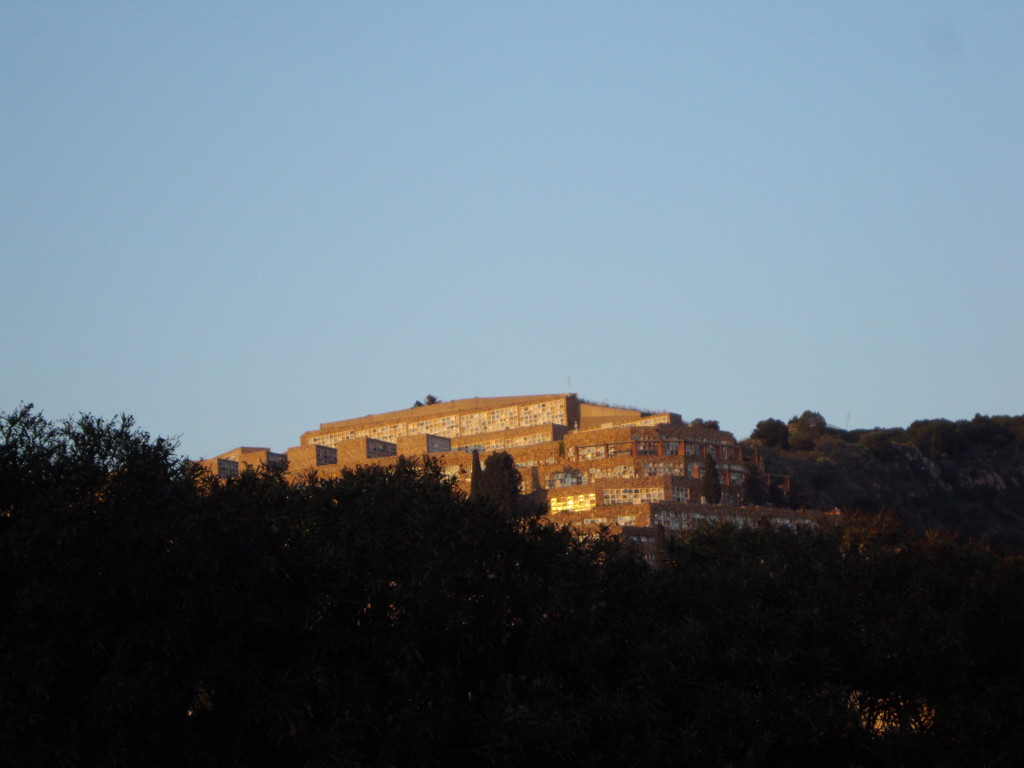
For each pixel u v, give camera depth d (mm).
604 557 102750
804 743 95688
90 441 78500
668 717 89312
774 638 101125
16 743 67250
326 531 86250
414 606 83438
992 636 110750
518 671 90000
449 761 83875
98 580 72938
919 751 101312
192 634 75500
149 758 71812
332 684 80812
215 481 85562
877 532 121125
